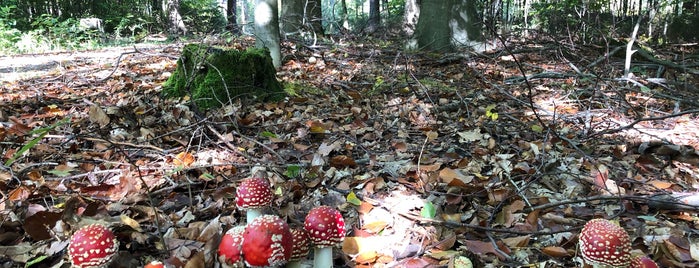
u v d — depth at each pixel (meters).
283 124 1.40
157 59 2.49
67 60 2.56
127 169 1.03
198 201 0.94
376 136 1.36
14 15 4.40
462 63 2.58
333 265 0.76
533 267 0.74
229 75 1.56
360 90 1.94
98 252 0.58
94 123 1.29
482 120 1.51
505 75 2.27
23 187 0.90
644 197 0.92
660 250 0.76
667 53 2.97
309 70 2.29
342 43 3.32
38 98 1.58
